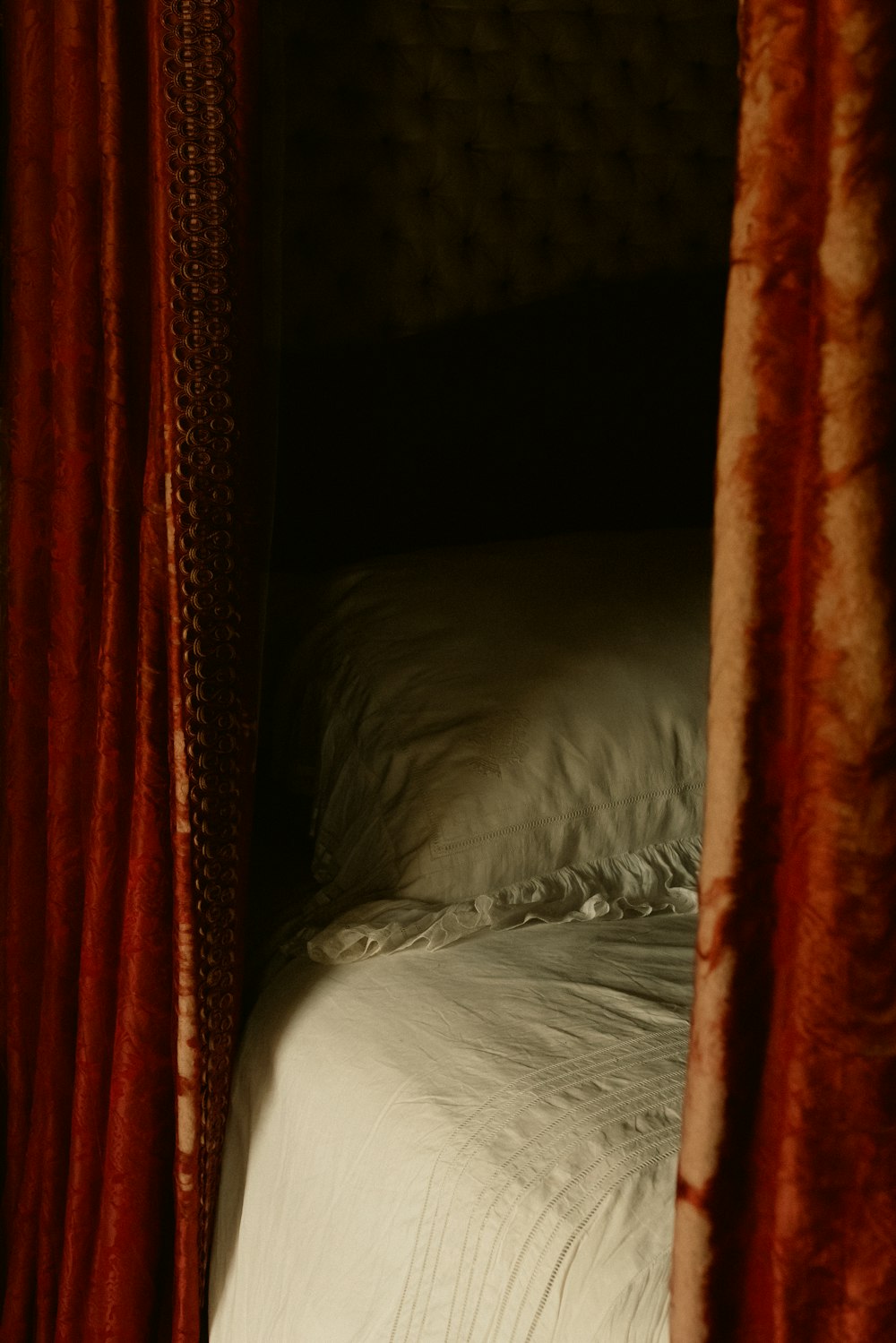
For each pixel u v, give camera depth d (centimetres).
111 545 114
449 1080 99
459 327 187
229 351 105
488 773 124
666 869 129
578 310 191
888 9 49
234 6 101
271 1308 106
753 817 58
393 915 118
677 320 196
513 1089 97
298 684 149
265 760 158
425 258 189
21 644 132
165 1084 116
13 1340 135
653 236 204
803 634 55
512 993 110
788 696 58
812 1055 57
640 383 192
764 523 56
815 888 56
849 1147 57
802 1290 59
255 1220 111
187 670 107
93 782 120
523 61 190
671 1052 100
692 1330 62
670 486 195
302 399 175
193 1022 110
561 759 127
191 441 104
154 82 102
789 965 58
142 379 113
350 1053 107
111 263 110
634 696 133
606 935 121
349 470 176
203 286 103
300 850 151
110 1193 116
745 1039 60
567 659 134
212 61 101
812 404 53
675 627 142
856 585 53
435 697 131
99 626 123
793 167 54
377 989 113
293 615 156
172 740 108
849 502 52
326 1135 104
